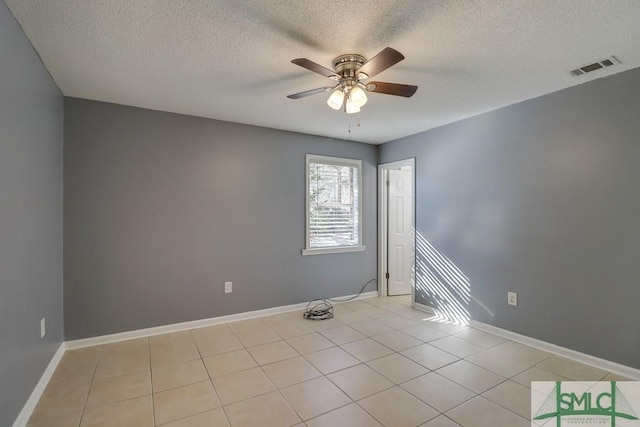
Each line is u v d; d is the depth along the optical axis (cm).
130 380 235
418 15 174
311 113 337
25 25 182
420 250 411
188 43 202
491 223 330
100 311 300
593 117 256
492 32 190
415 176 418
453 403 206
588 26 184
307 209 416
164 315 328
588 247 259
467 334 326
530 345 296
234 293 366
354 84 216
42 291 227
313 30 188
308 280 420
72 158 289
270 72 243
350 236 458
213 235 354
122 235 309
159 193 326
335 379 237
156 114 326
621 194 241
